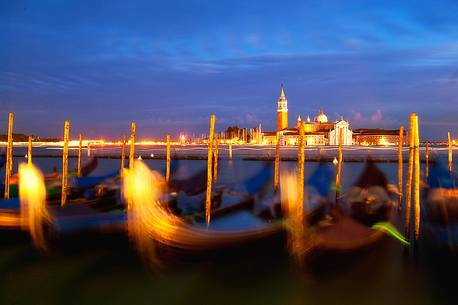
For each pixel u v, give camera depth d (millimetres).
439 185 15438
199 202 14461
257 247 10930
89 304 8672
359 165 47219
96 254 10969
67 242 10977
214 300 8883
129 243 10766
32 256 11016
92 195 16359
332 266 10406
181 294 9164
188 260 10578
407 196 11797
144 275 10133
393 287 9422
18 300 8750
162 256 10594
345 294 9172
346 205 14539
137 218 10773
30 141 22625
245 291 9336
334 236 10609
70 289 9344
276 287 9508
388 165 47969
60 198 16734
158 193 14172
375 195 14961
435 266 10523
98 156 65438
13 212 11094
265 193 16078
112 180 19797
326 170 21078
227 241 10656
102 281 9734
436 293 9102
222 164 51469
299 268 10312
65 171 15539
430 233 12500
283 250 10922
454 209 12633
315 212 12406
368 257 11195
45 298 8859
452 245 11203
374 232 11648
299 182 11109
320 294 9164
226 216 12805
